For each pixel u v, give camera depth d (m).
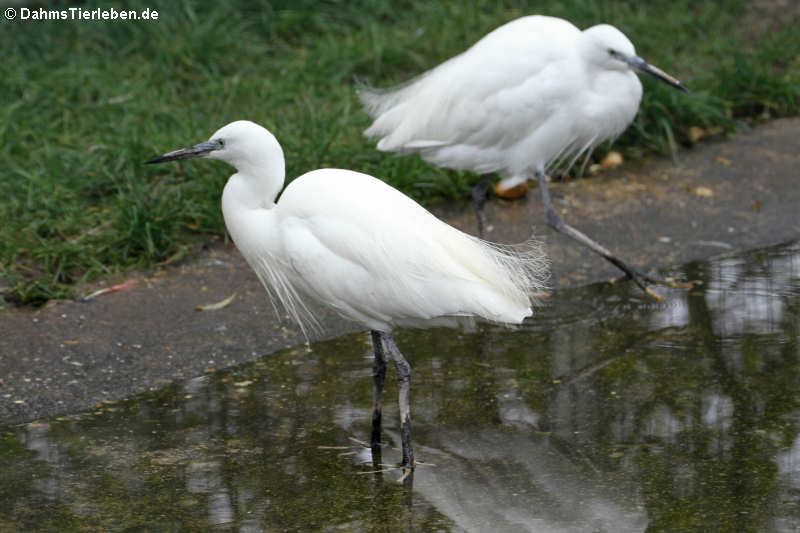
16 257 11.02
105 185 12.56
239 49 16.45
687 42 17.70
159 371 8.98
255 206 7.84
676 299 10.37
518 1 18.23
